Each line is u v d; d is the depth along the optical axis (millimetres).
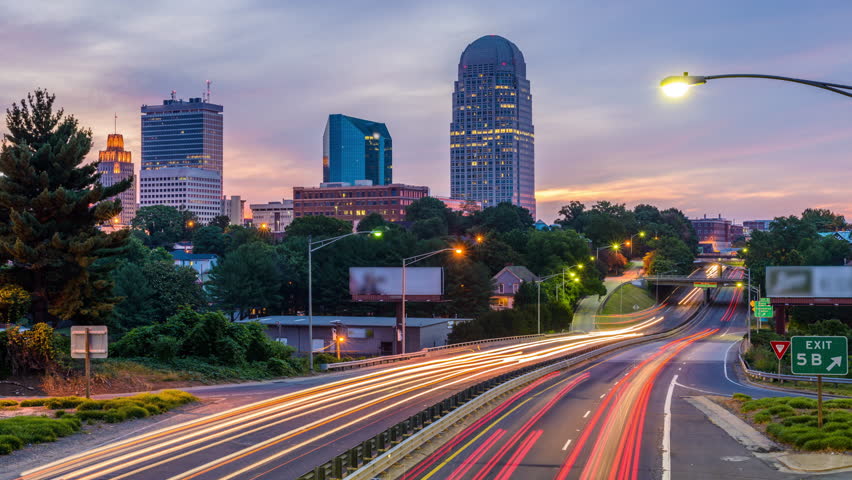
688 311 178625
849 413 34562
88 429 32625
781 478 25250
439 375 59562
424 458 28469
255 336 59469
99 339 36656
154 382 47812
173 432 32625
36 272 48781
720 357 84625
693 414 39969
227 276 116938
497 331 111562
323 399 43750
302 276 131375
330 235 163000
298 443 30344
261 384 51781
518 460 28109
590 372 65875
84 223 50531
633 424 36594
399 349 92375
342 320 95562
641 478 25484
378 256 138250
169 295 112500
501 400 45344
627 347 102375
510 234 190625
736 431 34469
